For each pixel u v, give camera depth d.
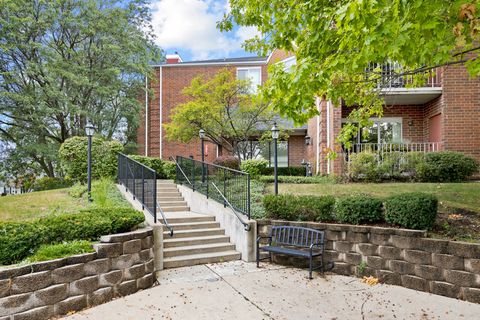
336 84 5.54
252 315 4.18
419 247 5.08
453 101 10.41
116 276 4.74
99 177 10.88
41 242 4.50
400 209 5.46
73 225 4.80
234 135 13.29
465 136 10.34
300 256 5.87
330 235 6.14
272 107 4.34
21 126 15.40
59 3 14.66
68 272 4.17
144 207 7.68
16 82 14.48
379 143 11.30
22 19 13.36
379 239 5.55
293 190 9.41
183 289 5.12
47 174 17.11
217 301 4.63
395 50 3.16
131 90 17.20
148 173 7.80
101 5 16.41
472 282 4.52
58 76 15.12
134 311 4.27
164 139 17.61
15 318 3.68
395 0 2.90
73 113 15.25
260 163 11.53
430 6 3.00
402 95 10.85
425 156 9.97
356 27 3.07
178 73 18.02
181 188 10.57
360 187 9.30
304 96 3.96
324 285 5.30
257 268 6.30
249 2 5.46
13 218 6.57
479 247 4.48
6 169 16.67
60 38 15.66
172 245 6.87
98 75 16.12
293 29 5.15
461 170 9.57
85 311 4.24
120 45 16.16
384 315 4.14
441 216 5.95
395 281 5.31
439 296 4.75
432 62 4.50
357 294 4.89
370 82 6.59
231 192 8.16
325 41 4.08
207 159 17.08
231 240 7.41
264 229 6.97
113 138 18.08
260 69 17.78
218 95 12.26
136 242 5.08
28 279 3.81
